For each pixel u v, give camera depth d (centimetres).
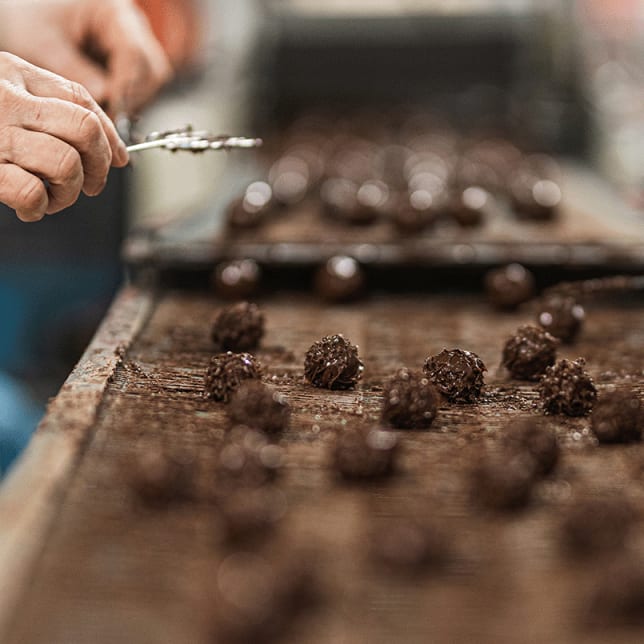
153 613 63
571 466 74
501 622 63
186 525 68
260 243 104
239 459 71
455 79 201
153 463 69
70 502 69
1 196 80
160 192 188
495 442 76
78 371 83
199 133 89
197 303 101
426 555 65
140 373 85
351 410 80
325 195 123
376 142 183
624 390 82
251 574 63
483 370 83
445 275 105
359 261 104
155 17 170
